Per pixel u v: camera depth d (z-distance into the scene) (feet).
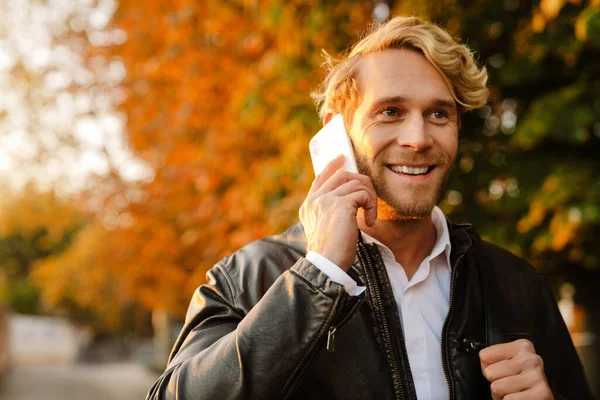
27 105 29.55
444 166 5.94
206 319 5.91
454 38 6.61
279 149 18.69
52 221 36.65
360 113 5.99
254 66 17.87
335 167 5.90
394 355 5.74
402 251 6.31
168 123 24.12
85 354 119.96
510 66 14.84
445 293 6.34
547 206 13.46
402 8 14.65
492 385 5.58
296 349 5.02
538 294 6.72
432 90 5.84
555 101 13.65
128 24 24.54
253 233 17.20
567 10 13.64
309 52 15.74
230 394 5.01
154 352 95.04
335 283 5.07
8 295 131.44
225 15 18.20
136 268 30.45
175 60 21.22
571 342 6.84
